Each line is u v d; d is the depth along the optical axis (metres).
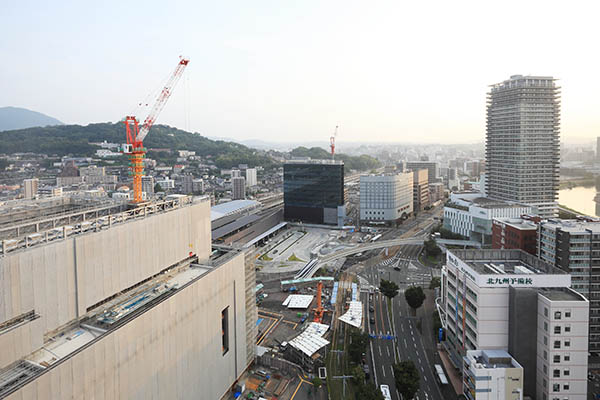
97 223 75.25
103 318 70.38
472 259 124.38
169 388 80.94
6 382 52.94
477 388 92.88
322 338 124.44
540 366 98.69
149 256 85.25
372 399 94.88
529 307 99.12
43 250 61.62
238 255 108.62
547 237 135.88
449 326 125.81
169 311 80.44
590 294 126.25
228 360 103.62
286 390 106.38
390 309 160.50
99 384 64.12
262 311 155.75
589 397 104.56
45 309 62.19
